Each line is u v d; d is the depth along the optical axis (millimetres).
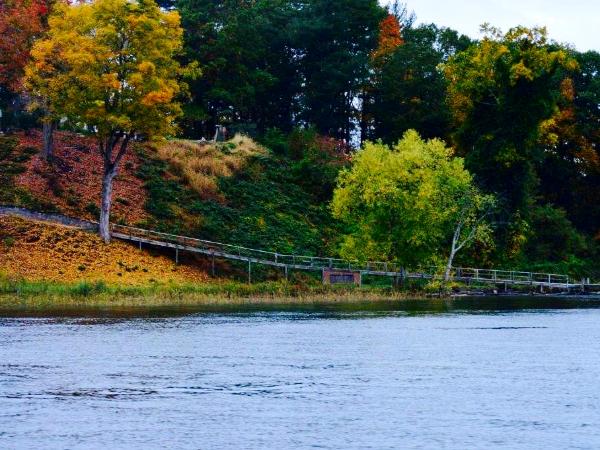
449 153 72500
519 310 54594
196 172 84875
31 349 32969
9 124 84312
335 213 71438
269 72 108188
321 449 18984
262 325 42375
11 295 55812
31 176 74875
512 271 82125
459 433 20281
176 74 71062
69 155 80500
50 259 65188
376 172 69438
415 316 48594
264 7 112375
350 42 108875
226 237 76312
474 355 31969
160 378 26875
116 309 52188
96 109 65688
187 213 77812
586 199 109000
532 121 83062
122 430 20547
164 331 39188
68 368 28609
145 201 77062
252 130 100250
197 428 20734
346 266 76812
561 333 39438
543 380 26703
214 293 61812
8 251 64750
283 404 23250
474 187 74562
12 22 73688
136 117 67938
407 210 69562
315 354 32062
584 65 108938
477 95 85625
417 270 75938
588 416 21922
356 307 56438
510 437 19938
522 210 85000
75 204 73562
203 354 31922
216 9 109375
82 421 21406
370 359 30891
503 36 84812
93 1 66875
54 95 66500
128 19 65938
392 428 20750
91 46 64812
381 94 105875
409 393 24672
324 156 94812
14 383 26000
